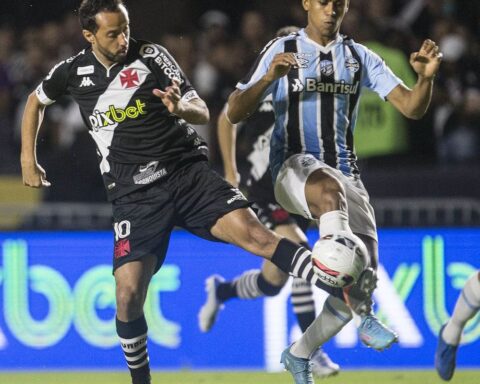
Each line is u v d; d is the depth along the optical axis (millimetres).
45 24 39594
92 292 27797
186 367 27625
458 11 37000
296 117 19484
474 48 35844
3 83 37781
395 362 27453
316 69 19391
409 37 34781
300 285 25094
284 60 17656
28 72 37969
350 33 34844
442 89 34500
